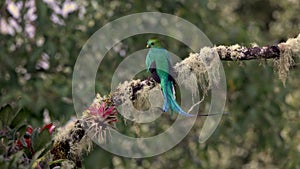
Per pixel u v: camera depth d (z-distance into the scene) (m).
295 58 6.92
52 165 6.32
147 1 12.28
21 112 5.63
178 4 12.38
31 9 11.51
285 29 16.45
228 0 16.77
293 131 13.00
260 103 12.46
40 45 11.68
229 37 11.93
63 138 6.50
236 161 16.28
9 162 5.21
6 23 11.54
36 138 5.63
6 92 11.53
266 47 6.70
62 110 10.73
